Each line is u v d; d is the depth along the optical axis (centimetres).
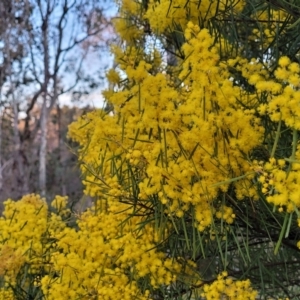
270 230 57
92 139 53
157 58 75
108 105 59
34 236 69
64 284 59
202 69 46
